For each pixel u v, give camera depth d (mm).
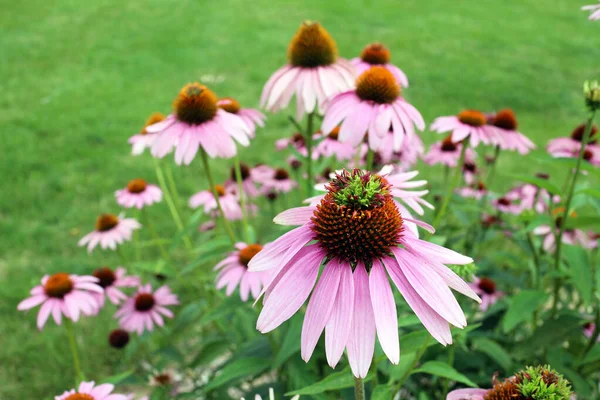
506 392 364
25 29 2508
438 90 1836
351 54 2271
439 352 545
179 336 670
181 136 505
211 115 512
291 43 558
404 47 2416
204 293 694
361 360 328
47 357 753
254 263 352
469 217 760
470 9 3238
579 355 556
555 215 619
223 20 2736
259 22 2729
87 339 777
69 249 979
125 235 687
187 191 1165
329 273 343
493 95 1806
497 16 3090
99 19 2691
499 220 738
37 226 1051
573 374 513
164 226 1036
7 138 1441
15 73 1979
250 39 2434
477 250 720
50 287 559
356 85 505
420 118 502
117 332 660
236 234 785
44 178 1235
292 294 340
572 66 2209
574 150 702
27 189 1185
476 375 559
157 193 725
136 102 1711
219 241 552
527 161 1303
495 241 890
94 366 739
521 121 1578
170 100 1727
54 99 1734
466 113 606
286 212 365
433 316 334
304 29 546
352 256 345
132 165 1297
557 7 3350
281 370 538
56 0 3002
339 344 329
